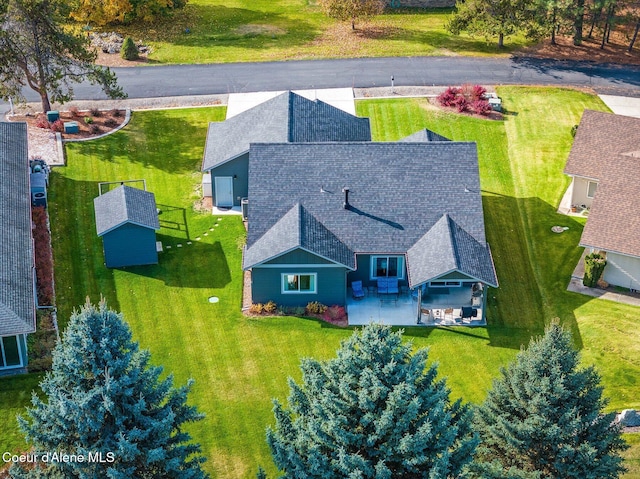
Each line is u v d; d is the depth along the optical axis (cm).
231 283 5012
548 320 4825
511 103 7050
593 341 4659
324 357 4459
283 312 4775
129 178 5938
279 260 4675
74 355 2995
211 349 4509
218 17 8781
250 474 3812
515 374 3444
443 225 4866
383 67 7600
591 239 5109
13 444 3828
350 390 3053
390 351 3086
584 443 3347
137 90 7081
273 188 4991
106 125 6512
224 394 4225
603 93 7262
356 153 5112
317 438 3081
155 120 6638
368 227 4897
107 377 2973
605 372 4459
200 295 4906
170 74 7400
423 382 3238
